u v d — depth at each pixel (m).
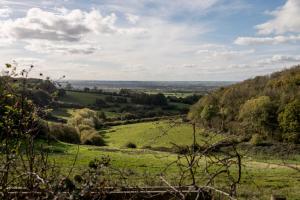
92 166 2.44
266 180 18.91
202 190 2.31
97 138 60.94
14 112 2.58
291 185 18.03
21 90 2.69
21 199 2.31
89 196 2.23
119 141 63.91
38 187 2.30
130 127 75.06
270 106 36.62
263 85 53.16
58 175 2.40
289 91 49.06
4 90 2.65
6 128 2.52
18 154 2.47
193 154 2.44
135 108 83.88
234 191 2.27
